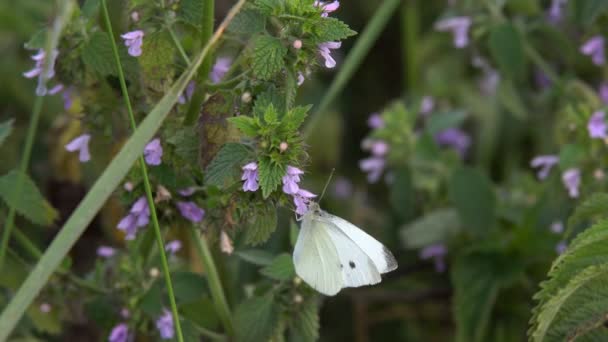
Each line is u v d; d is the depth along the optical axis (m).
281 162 0.52
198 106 0.54
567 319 0.53
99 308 0.57
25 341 0.60
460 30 0.67
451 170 0.67
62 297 0.57
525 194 0.68
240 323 0.56
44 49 0.54
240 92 0.53
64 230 0.52
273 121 0.51
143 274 0.57
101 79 0.55
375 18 0.63
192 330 0.56
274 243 0.65
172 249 0.58
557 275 0.53
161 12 0.54
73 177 0.64
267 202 0.52
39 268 0.52
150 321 0.57
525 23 0.69
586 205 0.55
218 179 0.52
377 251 0.54
